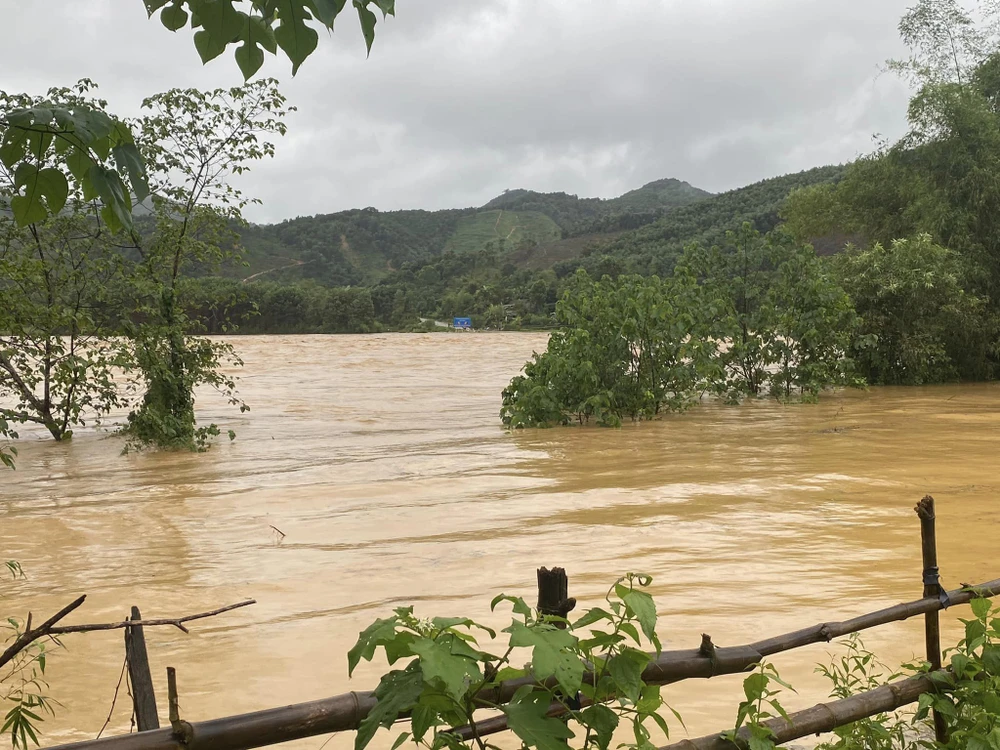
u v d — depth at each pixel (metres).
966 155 20.31
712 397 17.81
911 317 19.30
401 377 25.48
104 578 5.84
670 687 3.85
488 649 4.32
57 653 4.51
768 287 18.42
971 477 8.60
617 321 14.59
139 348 12.81
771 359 17.48
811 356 17.62
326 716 2.01
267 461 10.96
